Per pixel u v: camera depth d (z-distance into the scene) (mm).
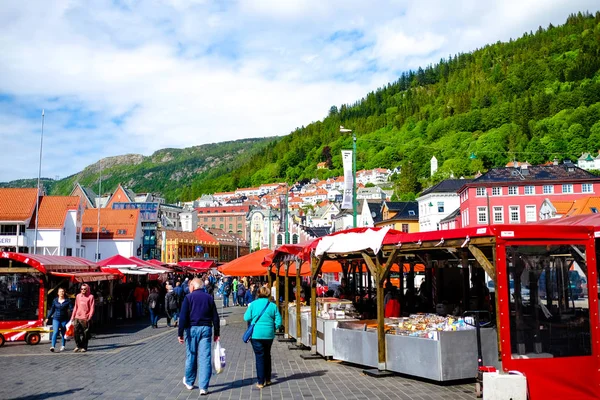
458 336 11609
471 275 18078
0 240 59312
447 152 178875
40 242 59906
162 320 30672
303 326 18234
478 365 10883
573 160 148250
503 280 10031
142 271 31125
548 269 10227
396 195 169375
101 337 22078
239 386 11648
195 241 125188
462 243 10766
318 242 15719
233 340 21031
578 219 14719
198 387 11516
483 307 17203
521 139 154625
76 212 63750
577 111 159000
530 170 72562
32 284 20109
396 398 10344
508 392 9367
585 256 10312
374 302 20750
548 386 9914
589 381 10094
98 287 27344
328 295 26016
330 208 177750
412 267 21750
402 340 12445
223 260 144750
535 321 10055
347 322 14609
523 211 69438
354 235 14133
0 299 19719
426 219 85750
